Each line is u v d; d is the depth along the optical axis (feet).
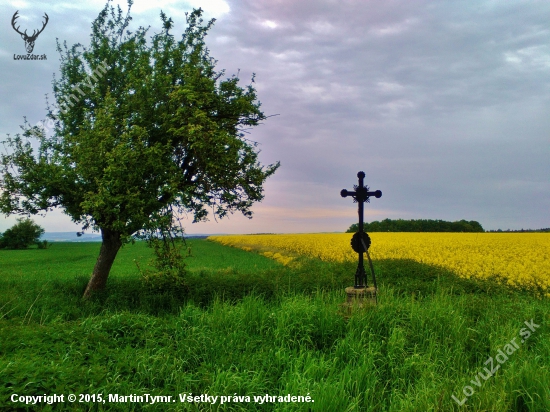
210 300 37.09
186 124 38.14
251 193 43.78
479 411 15.46
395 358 20.95
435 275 50.78
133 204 35.83
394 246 106.52
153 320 24.39
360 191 31.53
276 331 23.13
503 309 30.04
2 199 38.17
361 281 30.71
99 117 38.50
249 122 43.42
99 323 22.76
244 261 96.12
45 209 40.37
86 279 49.14
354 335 23.31
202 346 21.44
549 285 50.88
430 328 24.34
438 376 18.93
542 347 23.02
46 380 15.24
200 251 150.82
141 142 36.40
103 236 42.22
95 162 37.27
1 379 14.65
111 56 45.03
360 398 17.40
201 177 41.91
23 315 30.89
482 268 64.64
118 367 17.71
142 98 40.06
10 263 101.65
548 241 125.70
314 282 43.27
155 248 40.22
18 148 39.11
